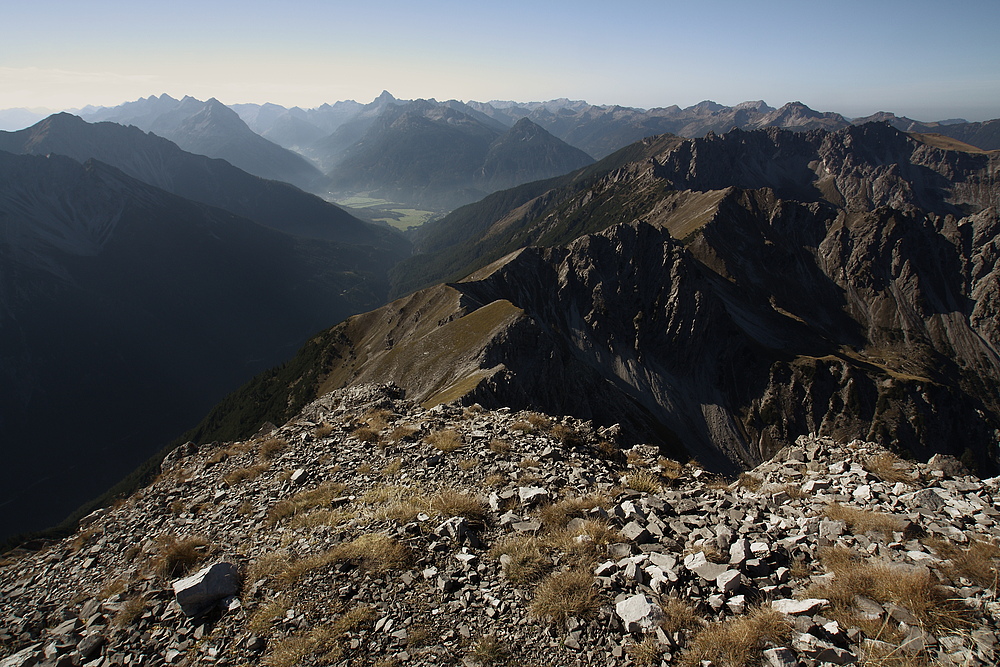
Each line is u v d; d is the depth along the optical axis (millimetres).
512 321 102938
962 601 10516
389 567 13969
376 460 22531
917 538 13516
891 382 177375
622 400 112562
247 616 13266
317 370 163125
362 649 11508
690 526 15188
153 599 15023
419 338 116000
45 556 21719
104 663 12984
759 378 182500
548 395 99250
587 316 187500
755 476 22953
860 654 9688
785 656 9664
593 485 18672
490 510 16906
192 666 12133
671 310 187625
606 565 12898
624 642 10805
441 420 27156
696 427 170625
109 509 25125
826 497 17578
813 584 11805
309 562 14570
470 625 11867
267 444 26469
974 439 170875
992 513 14742
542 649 10984
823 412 172000
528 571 13211
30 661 13742
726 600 11547
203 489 23375
